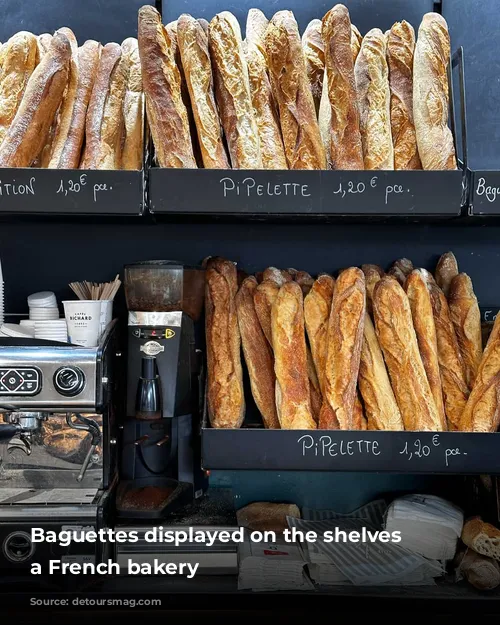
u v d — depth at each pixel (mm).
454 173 1281
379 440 1280
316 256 1756
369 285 1559
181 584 1384
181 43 1404
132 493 1508
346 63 1377
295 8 1728
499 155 1753
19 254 1747
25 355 1329
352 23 1733
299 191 1276
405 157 1424
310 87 1437
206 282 1537
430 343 1434
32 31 1713
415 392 1383
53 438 1488
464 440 1280
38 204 1264
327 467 1280
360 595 1346
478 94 1747
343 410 1346
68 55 1382
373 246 1751
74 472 1487
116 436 1547
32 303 1562
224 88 1403
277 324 1423
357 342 1382
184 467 1562
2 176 1260
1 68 1444
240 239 1759
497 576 1366
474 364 1502
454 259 1682
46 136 1390
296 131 1394
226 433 1292
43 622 1302
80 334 1477
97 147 1367
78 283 1604
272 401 1464
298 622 1311
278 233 1762
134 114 1460
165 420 1530
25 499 1390
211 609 1321
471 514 1612
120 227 1751
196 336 1697
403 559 1433
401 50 1482
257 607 1331
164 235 1755
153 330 1420
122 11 1718
